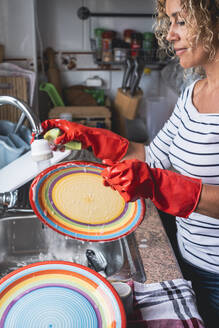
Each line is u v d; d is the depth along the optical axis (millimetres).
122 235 720
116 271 852
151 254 885
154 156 1040
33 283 608
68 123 882
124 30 2609
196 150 863
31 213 1000
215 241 900
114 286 655
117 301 571
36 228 1012
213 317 971
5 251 1000
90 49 2641
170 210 641
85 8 2525
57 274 623
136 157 1009
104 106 2492
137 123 2418
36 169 973
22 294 590
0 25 2086
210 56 771
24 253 1014
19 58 2156
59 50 2615
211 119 835
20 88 1955
